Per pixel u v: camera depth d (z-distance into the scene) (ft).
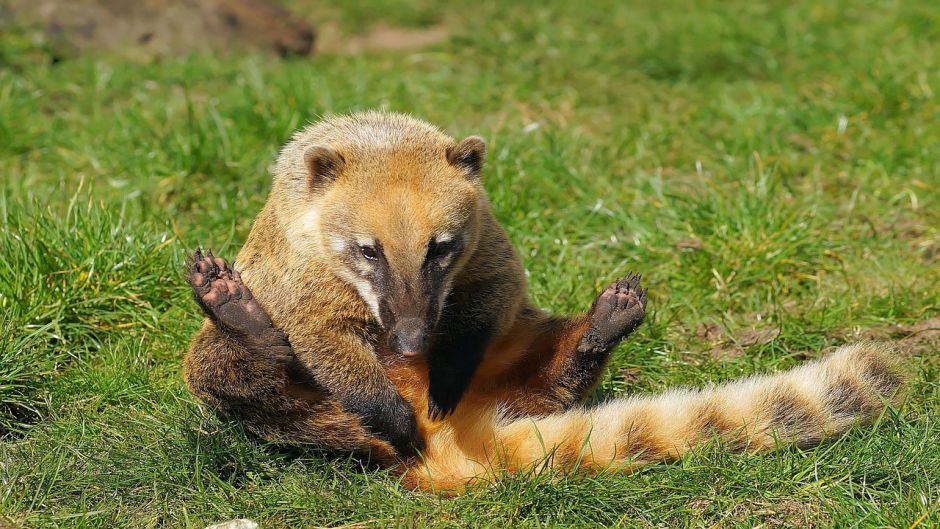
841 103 55.57
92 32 68.28
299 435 28.96
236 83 60.75
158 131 52.11
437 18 80.18
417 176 29.53
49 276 36.78
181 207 46.14
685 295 39.83
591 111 58.90
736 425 28.27
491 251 30.78
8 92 55.93
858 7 73.61
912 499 25.11
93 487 27.76
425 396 30.42
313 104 53.88
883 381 28.99
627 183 48.75
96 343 36.06
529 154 49.98
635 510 26.14
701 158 51.31
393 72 65.16
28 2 67.97
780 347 35.83
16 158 50.34
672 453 28.09
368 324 29.89
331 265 29.30
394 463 28.91
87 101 58.75
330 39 77.97
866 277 40.70
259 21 72.13
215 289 27.78
